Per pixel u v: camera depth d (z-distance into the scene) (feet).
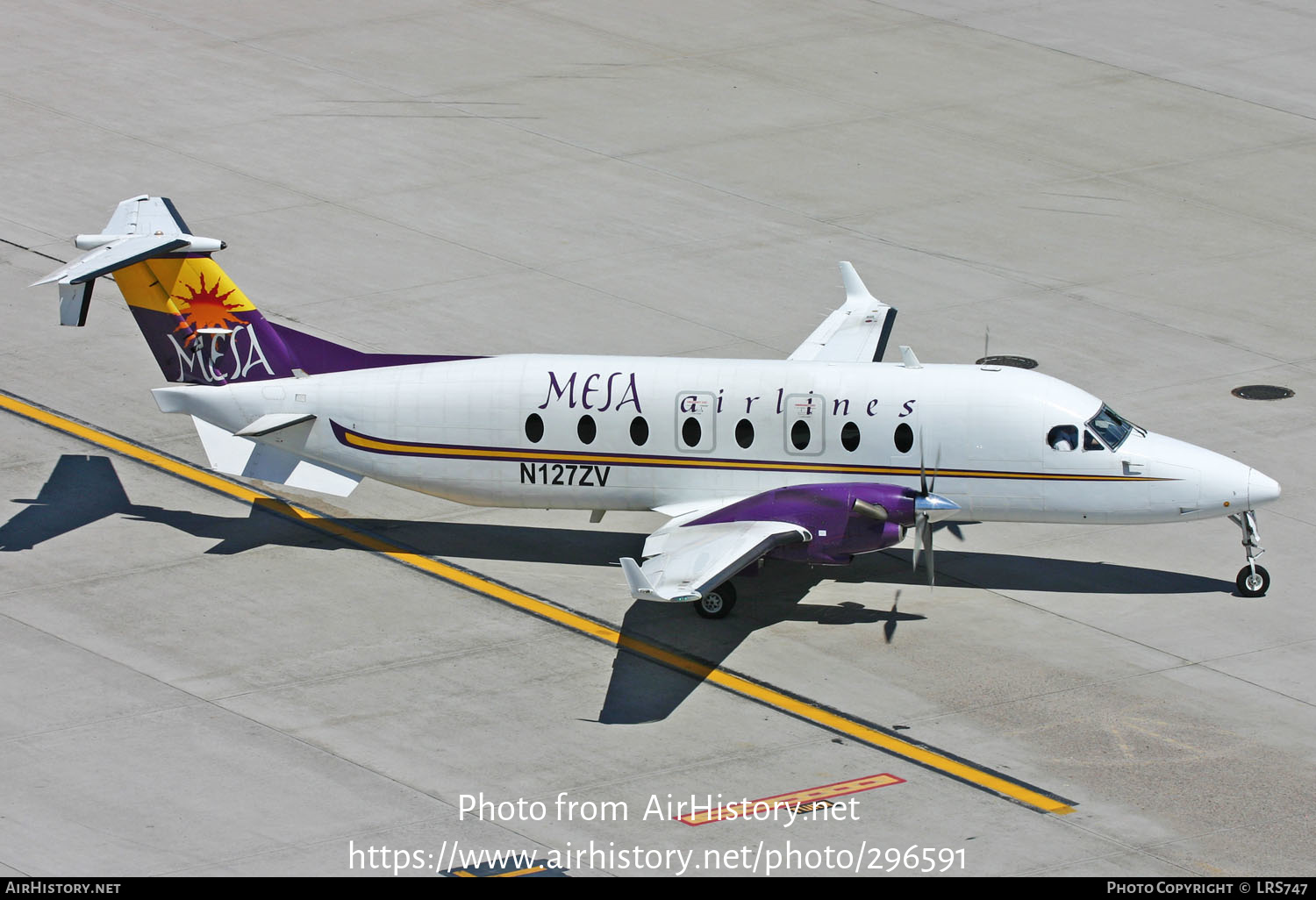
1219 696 298.56
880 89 621.31
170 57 630.33
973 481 330.34
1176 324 455.63
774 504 318.24
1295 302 470.80
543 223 510.17
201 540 351.67
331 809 261.44
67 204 508.94
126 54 631.97
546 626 321.73
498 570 344.69
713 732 285.84
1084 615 328.08
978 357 432.66
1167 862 251.60
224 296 348.79
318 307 451.94
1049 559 353.10
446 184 534.37
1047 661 310.45
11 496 364.79
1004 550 357.20
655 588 287.89
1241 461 384.27
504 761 276.00
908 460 330.75
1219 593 336.90
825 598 335.67
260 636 314.76
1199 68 650.84
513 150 560.61
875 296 467.11
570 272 479.41
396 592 333.62
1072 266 490.49
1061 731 287.48
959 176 550.77
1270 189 546.67
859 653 313.32
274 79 613.93
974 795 268.82
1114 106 611.06
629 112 594.24
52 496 365.81
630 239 501.15
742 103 606.14
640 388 337.11
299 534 357.41
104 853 248.11
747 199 529.86
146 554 344.69
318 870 245.24
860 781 272.10
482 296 461.78
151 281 349.20
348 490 348.59
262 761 273.75
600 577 343.26
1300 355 439.22
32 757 272.92
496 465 343.26
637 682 301.63
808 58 651.25
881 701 296.51
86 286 331.57
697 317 453.17
